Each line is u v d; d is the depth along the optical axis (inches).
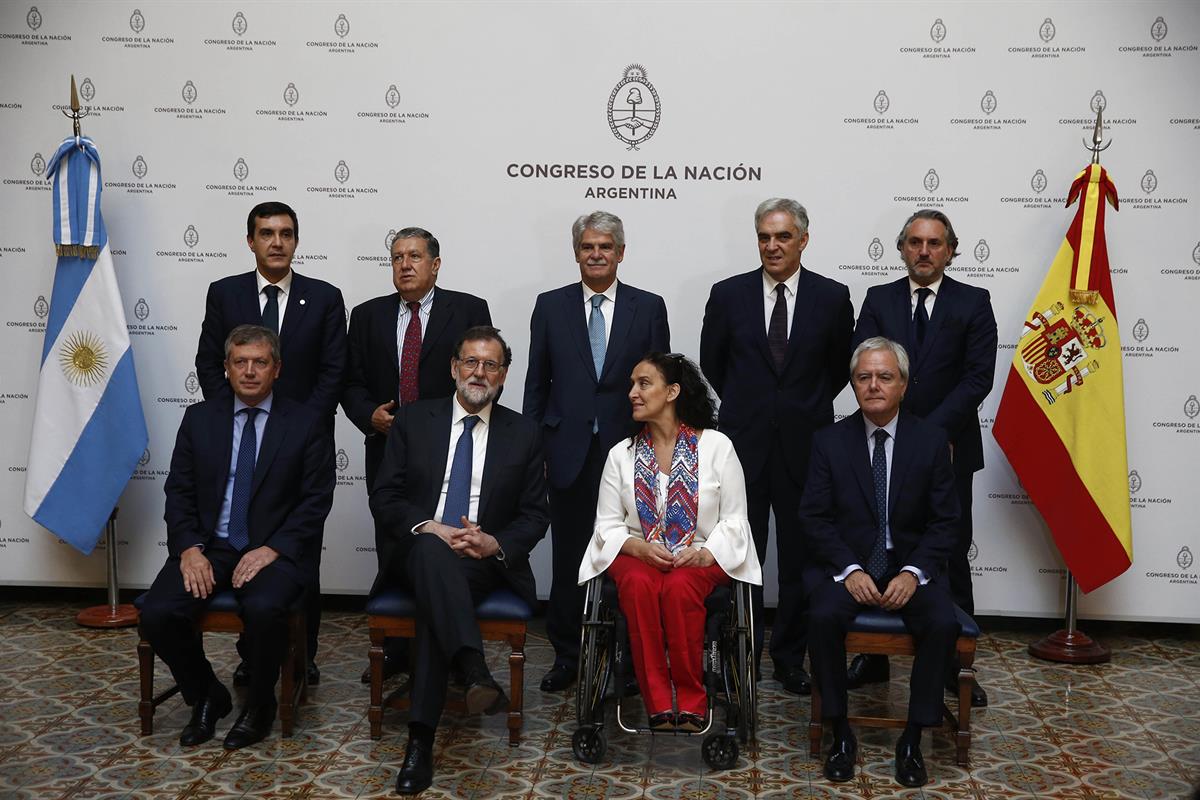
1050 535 209.6
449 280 213.0
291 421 164.7
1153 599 207.6
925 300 181.2
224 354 184.7
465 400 161.5
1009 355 207.5
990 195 205.6
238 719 156.9
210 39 211.3
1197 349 203.8
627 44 207.6
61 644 199.2
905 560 157.0
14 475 218.7
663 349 180.1
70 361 207.6
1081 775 147.7
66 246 205.5
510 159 210.7
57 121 213.6
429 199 212.1
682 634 148.2
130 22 211.6
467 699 141.0
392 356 182.7
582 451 175.5
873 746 157.5
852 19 205.0
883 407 153.9
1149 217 203.3
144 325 215.9
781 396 177.6
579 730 150.5
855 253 208.2
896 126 205.9
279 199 213.2
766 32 206.1
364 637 205.5
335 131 211.9
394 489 163.0
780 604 180.7
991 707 173.2
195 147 213.0
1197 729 164.4
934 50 204.5
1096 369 194.7
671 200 209.6
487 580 156.9
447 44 209.6
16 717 164.1
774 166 207.9
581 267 177.5
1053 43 202.7
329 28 210.2
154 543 219.3
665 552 152.9
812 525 157.8
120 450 207.5
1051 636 201.5
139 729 159.8
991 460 209.9
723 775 147.3
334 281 213.8
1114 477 194.4
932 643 146.8
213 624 155.6
